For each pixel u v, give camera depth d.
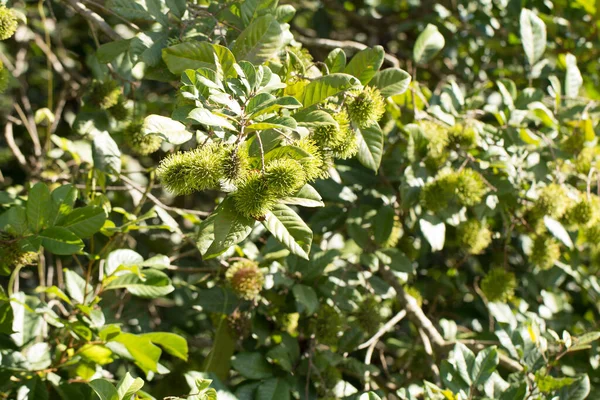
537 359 0.97
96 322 0.92
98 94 1.02
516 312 1.11
